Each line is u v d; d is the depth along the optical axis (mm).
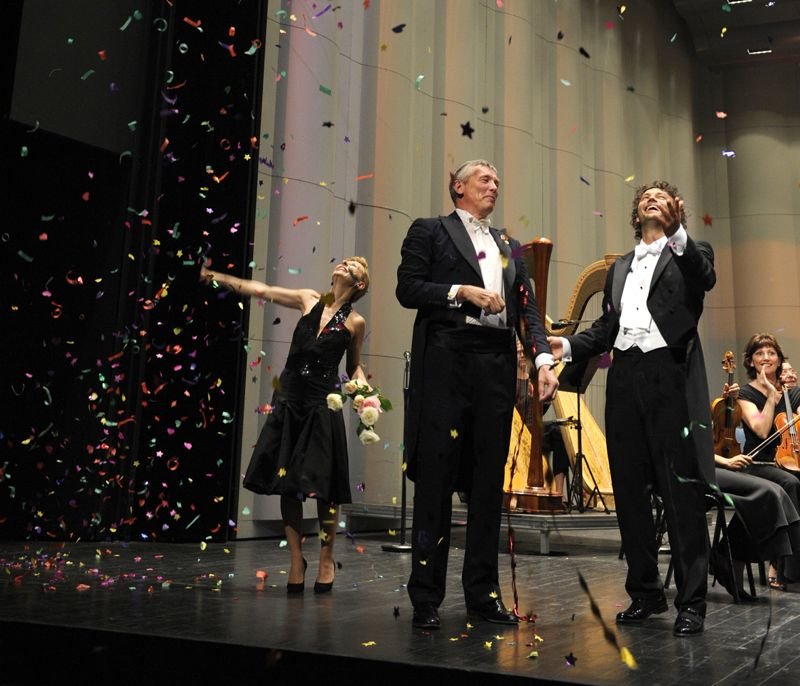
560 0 9836
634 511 2727
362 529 6723
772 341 4125
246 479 3279
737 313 11609
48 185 5223
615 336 2842
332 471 3291
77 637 2312
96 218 5305
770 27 11211
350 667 2014
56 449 5078
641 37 11125
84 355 5180
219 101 5559
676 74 11664
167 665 2199
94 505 5020
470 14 8219
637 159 10891
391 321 6855
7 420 5086
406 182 7195
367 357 6730
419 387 2678
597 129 10297
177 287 5359
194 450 5250
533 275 5234
